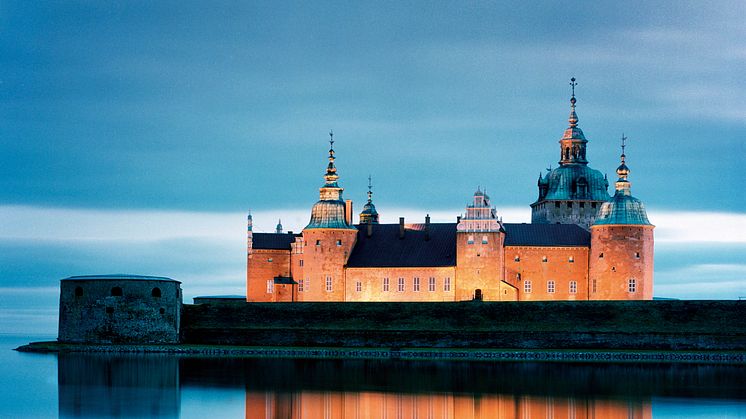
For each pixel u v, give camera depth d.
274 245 194.88
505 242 186.12
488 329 162.00
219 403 107.75
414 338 163.00
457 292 182.00
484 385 119.06
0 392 114.44
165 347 160.50
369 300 186.00
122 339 164.62
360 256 188.88
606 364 140.12
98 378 125.38
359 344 163.88
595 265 182.88
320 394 112.88
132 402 108.25
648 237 182.25
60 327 168.12
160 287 167.00
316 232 187.88
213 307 172.25
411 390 115.38
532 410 104.62
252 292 193.88
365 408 105.44
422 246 189.12
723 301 159.00
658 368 135.12
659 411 104.06
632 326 158.12
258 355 153.88
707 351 152.12
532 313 162.62
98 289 165.50
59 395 112.56
